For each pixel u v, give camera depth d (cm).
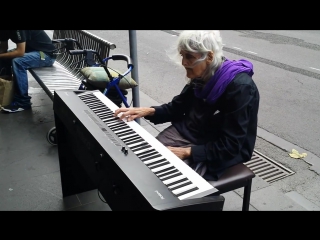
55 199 267
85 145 195
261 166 325
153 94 503
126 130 193
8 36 396
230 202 270
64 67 449
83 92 243
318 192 287
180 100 239
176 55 206
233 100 193
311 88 534
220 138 198
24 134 363
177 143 227
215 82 201
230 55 715
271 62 669
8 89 407
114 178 162
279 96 498
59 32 509
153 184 145
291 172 316
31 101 447
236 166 213
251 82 196
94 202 265
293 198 277
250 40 856
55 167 308
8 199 265
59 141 248
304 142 372
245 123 194
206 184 149
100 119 204
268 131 394
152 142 181
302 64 661
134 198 145
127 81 304
